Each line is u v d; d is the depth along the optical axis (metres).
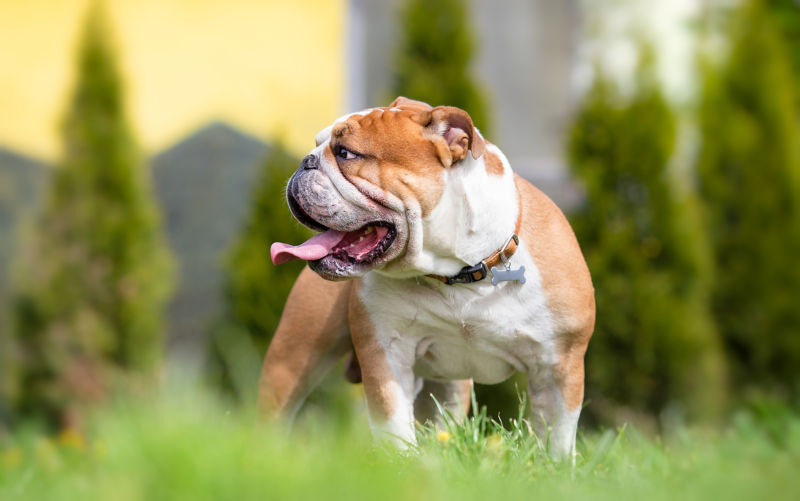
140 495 3.53
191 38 12.48
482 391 9.62
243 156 12.55
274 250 5.02
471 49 10.38
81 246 10.59
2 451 7.52
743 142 11.61
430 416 6.77
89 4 12.12
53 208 10.62
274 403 6.14
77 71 10.68
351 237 5.20
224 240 12.38
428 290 5.41
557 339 5.41
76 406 10.47
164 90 12.39
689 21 13.64
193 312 12.20
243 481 3.53
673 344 9.90
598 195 10.18
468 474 4.29
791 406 10.62
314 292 6.11
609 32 13.83
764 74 11.68
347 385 8.52
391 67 11.76
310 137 12.75
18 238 11.68
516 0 14.21
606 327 9.96
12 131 11.88
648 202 10.14
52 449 7.02
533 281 5.32
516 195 5.37
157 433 3.81
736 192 11.64
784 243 11.45
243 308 9.97
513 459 4.55
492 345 5.54
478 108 10.25
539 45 14.29
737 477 4.29
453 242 5.17
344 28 13.11
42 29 11.98
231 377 9.77
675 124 10.36
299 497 3.52
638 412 9.98
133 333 10.68
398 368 5.56
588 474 4.57
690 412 9.95
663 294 9.99
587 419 10.08
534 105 14.21
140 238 10.80
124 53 12.02
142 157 10.97
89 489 3.83
